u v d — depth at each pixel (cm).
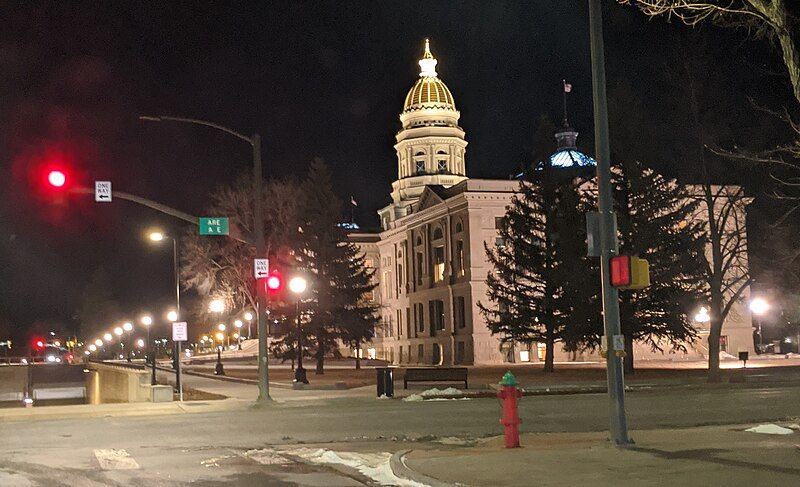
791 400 2662
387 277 9681
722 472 1131
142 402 3341
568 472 1176
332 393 3556
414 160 9638
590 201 4856
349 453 1552
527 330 5128
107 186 2317
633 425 1980
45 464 1463
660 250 4422
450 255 7769
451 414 2362
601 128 1441
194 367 7256
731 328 7600
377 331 9862
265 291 3014
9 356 14212
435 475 1179
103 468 1409
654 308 4500
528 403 2731
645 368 5241
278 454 1577
